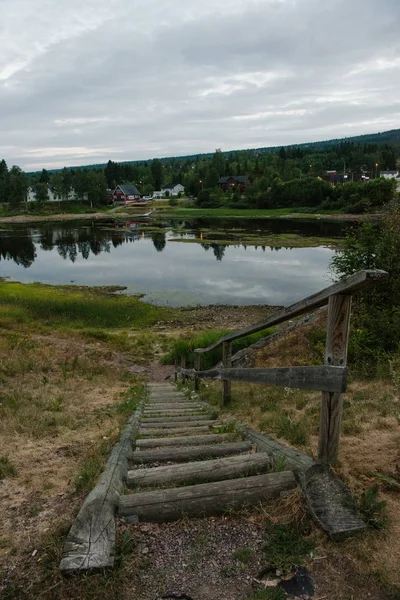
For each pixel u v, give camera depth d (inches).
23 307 842.8
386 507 93.3
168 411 239.5
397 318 305.4
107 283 1226.0
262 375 151.5
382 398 184.5
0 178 5260.8
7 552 85.0
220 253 1683.1
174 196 5812.0
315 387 111.7
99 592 72.5
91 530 84.2
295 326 460.4
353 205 3171.8
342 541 83.8
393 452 120.0
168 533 88.9
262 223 2770.7
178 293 1085.1
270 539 85.4
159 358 585.6
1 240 2319.1
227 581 75.7
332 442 109.0
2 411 207.2
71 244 2119.8
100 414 224.7
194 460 134.3
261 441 136.6
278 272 1296.8
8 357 386.9
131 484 107.7
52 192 5064.0
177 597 72.2
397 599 71.2
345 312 101.7
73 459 138.9
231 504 95.8
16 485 117.1
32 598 72.2
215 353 515.2
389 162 6195.9
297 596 72.1
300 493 95.8
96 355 519.8
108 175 6412.4
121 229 2738.7
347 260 367.9
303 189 3762.3
